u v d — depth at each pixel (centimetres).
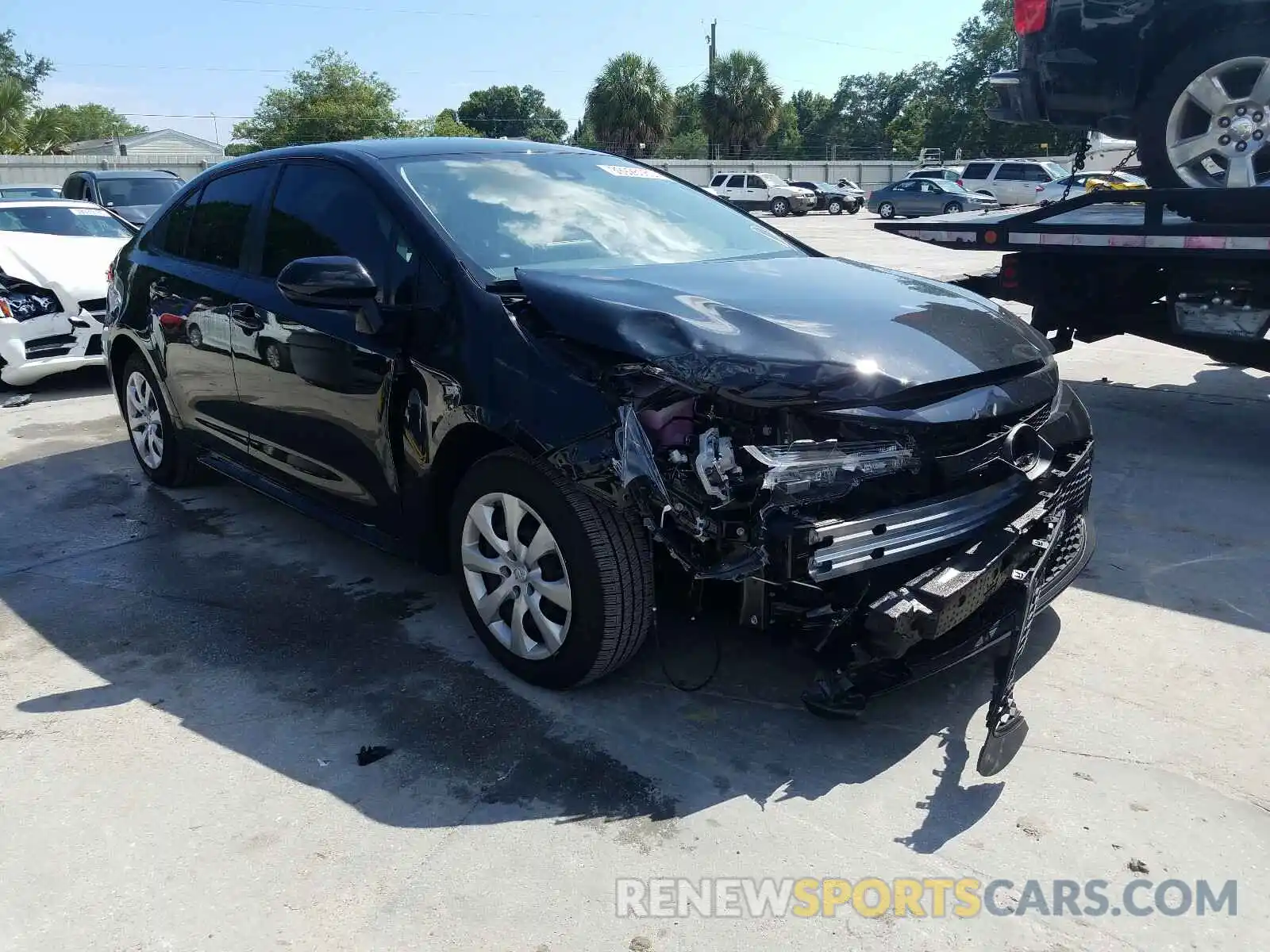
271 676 336
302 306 376
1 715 313
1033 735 298
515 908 230
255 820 262
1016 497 288
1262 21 500
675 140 6644
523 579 314
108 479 559
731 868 243
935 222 636
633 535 290
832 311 305
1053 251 582
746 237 415
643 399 271
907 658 289
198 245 462
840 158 8288
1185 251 528
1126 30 541
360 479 363
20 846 253
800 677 329
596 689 323
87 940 222
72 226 909
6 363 745
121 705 319
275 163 425
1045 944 220
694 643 350
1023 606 280
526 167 399
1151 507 486
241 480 446
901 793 271
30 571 427
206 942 221
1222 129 527
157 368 489
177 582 414
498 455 307
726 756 288
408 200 350
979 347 305
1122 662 340
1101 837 254
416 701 318
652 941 221
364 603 392
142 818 263
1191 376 762
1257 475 530
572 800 269
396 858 247
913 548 266
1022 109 617
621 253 365
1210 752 289
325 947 220
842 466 261
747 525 259
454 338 314
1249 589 394
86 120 8594
